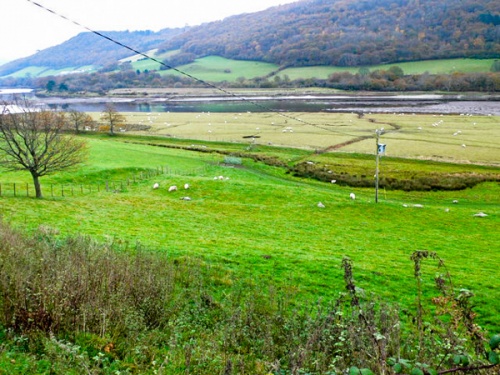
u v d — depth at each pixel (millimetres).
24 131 46562
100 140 104562
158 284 15586
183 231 35938
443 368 9078
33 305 12031
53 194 51344
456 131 112375
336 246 34750
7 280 13117
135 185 62875
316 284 22797
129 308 13484
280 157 88312
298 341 12938
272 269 24734
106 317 12680
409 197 63719
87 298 12984
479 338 7559
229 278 21438
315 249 32625
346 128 121625
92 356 11109
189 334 13914
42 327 11641
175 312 15203
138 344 12008
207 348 12648
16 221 31328
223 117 152625
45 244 19141
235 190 60219
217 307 17016
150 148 96688
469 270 28531
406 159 84250
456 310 7949
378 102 183125
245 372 11266
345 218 48125
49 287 12625
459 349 8367
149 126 133875
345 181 71438
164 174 70000
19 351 10688
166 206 49281
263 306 17422
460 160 82375
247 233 38062
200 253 26469
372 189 68375
